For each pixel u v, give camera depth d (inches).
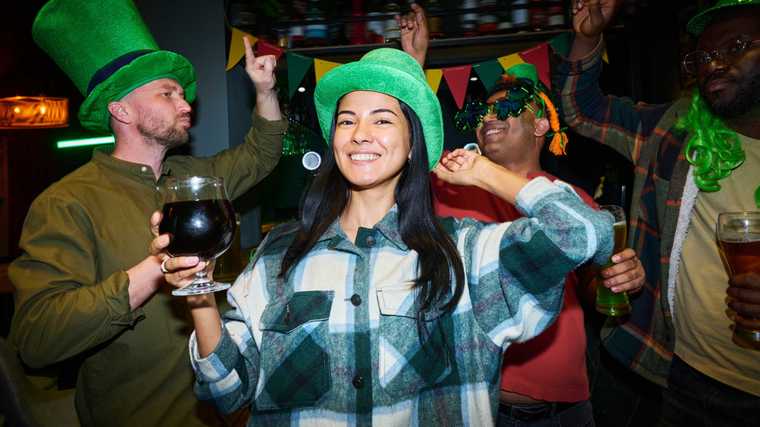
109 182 68.8
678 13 136.1
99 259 64.6
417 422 42.0
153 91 70.9
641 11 144.7
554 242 40.2
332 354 43.4
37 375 66.0
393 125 45.2
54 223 61.4
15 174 273.4
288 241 49.3
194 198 43.9
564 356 67.9
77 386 67.7
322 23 122.3
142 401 65.3
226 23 107.0
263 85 82.7
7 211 270.8
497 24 126.4
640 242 69.6
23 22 227.9
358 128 44.8
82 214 64.0
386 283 44.1
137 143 71.7
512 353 67.9
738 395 61.3
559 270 40.4
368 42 125.4
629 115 73.7
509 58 89.5
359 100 45.6
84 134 267.1
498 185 45.3
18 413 58.6
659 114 70.4
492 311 43.1
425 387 42.3
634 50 151.9
